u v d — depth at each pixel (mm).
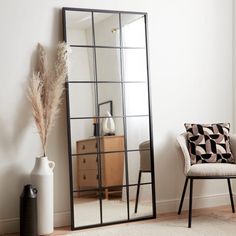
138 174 3244
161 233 2723
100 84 3131
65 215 3045
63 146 3047
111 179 3145
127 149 3217
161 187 3375
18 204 2908
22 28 2936
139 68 3277
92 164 3086
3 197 2877
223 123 3510
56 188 3025
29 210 2635
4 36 2887
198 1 3551
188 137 3254
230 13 3688
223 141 3209
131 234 2725
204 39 3574
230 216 3180
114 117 3174
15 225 2900
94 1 3160
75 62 3045
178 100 3465
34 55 2961
